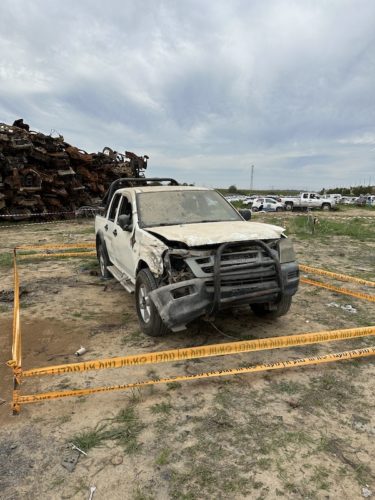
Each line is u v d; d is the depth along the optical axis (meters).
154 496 2.50
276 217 26.38
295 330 5.16
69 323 5.45
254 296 4.38
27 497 2.50
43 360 4.35
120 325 5.36
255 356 4.44
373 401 3.55
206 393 3.68
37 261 9.75
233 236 4.45
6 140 18.55
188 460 2.82
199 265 4.27
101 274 8.00
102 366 3.61
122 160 29.41
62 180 22.69
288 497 2.49
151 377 3.98
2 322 5.52
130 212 5.90
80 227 18.80
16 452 2.90
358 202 54.12
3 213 19.64
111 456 2.86
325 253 11.23
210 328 5.19
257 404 3.50
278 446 2.96
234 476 2.66
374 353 4.34
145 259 4.79
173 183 8.23
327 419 3.29
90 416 3.33
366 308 6.14
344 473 2.69
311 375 4.02
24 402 3.36
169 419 3.28
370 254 11.10
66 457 2.85
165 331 4.69
